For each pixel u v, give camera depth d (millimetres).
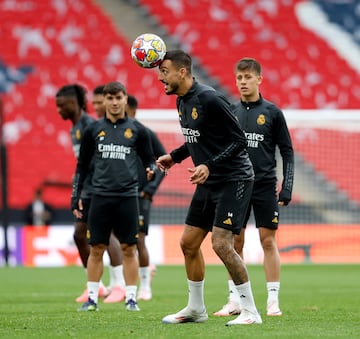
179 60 23531
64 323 25078
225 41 95625
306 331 22172
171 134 82312
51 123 90312
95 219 31438
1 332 22297
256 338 20141
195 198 24406
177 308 32688
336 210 86188
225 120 23344
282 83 93875
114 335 21062
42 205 80688
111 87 31766
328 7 96938
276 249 29594
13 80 92188
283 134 29797
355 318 27125
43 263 70812
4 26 94688
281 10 96812
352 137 85938
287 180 29578
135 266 32094
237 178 23828
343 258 73625
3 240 71500
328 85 93938
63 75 92875
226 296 40562
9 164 87812
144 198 39375
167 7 96688
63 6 95875
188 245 24641
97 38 94688
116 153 31641
